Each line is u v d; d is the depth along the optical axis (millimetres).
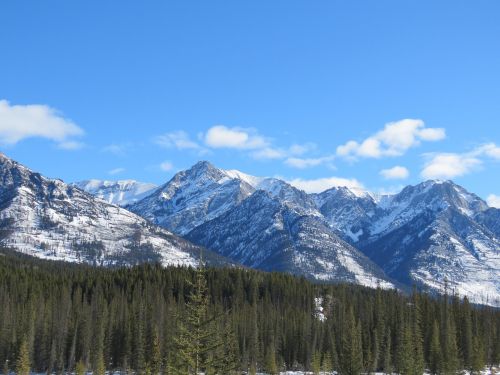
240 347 185625
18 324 183875
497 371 175250
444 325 185375
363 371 169625
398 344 177625
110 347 184000
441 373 163375
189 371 51219
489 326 198375
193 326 51344
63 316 189750
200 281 52125
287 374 181375
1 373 176250
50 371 174625
